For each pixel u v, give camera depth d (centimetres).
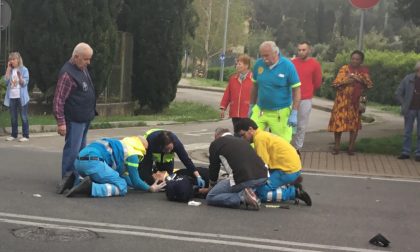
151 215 978
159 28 2514
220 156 1033
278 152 1057
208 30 7281
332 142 1599
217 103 3375
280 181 1056
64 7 2012
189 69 8912
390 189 1192
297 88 1141
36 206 993
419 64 1409
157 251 855
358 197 1130
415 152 1441
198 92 4331
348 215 1024
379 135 1733
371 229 966
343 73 1438
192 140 1716
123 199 1050
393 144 1512
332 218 1005
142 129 1959
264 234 925
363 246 902
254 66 1166
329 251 882
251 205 1020
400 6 2259
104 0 2091
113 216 966
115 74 2420
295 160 1056
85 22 2044
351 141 1458
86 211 982
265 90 1144
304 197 1065
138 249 858
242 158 1024
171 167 1128
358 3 1447
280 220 983
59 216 956
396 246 906
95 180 1060
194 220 965
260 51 1139
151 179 1101
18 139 1577
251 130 1072
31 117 1912
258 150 1060
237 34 7681
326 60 7056
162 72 2547
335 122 1436
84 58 1091
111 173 1063
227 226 948
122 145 1080
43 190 1080
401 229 973
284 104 1146
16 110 1564
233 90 1249
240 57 1245
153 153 1103
